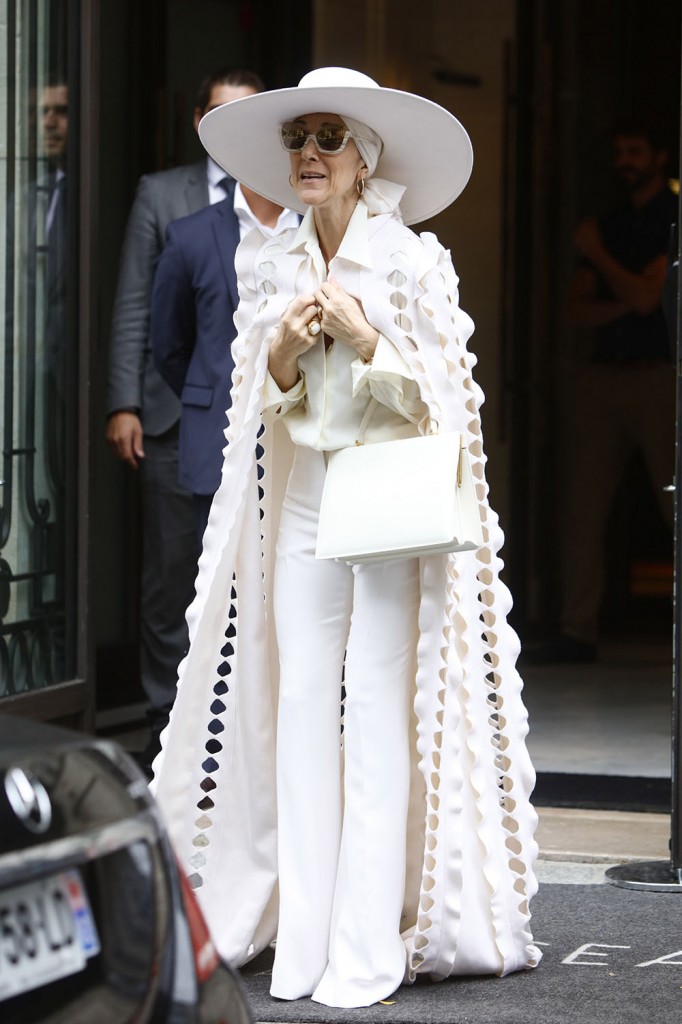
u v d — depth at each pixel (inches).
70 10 387.2
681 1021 244.5
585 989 261.1
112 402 420.2
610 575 680.4
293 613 268.1
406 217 284.2
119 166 513.3
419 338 260.4
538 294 594.2
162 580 415.8
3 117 367.9
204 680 268.7
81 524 387.9
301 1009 252.7
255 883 273.7
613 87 638.5
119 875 141.1
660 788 402.6
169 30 516.4
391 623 262.7
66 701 378.9
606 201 631.2
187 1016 142.6
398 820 261.7
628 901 314.8
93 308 391.2
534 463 597.0
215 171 418.9
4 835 133.2
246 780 272.5
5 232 367.9
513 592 595.8
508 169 585.6
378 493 253.1
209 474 371.2
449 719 260.4
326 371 262.5
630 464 685.9
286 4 541.3
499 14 586.9
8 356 368.2
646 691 542.9
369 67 573.0
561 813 382.6
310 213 267.4
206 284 372.2
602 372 591.5
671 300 333.7
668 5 700.7
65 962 136.5
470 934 264.1
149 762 413.7
